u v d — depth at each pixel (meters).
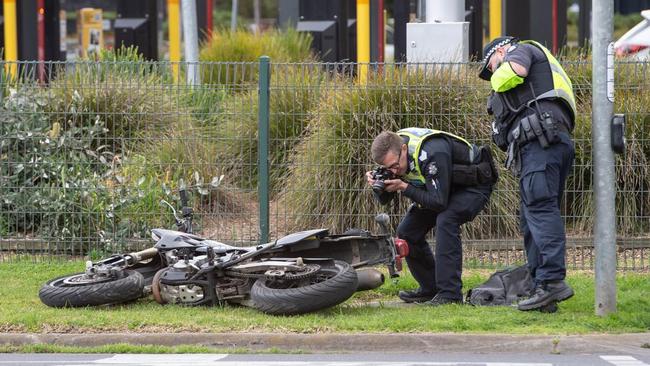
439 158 30.25
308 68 43.44
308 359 26.06
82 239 40.75
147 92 43.22
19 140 41.78
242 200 41.78
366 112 40.69
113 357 26.45
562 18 75.06
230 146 42.72
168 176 41.56
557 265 29.30
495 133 30.44
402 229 32.38
